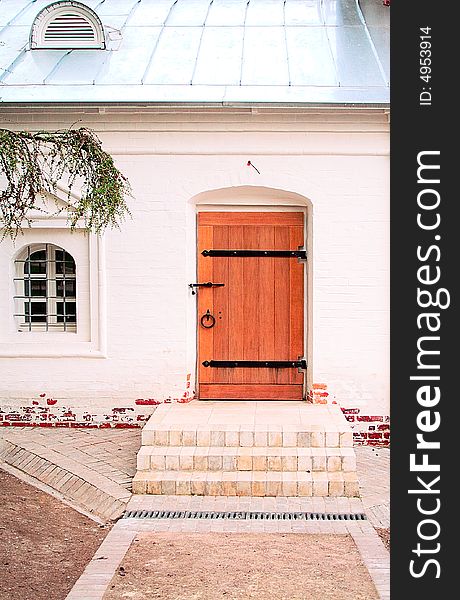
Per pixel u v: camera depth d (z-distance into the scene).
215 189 10.20
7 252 10.59
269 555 6.78
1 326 10.66
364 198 10.10
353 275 10.16
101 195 7.94
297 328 10.59
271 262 10.59
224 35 11.59
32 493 8.34
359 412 10.23
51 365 10.49
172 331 10.33
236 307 10.61
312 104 9.71
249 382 10.62
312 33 11.57
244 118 10.05
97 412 10.46
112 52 11.26
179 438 8.70
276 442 8.66
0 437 9.95
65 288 10.87
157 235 10.28
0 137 7.59
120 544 7.01
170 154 10.20
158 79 10.48
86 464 8.95
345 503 8.06
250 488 8.24
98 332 10.42
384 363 10.19
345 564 6.59
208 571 6.44
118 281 10.35
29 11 12.69
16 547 6.95
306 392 10.56
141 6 12.55
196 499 8.15
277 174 10.12
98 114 10.09
